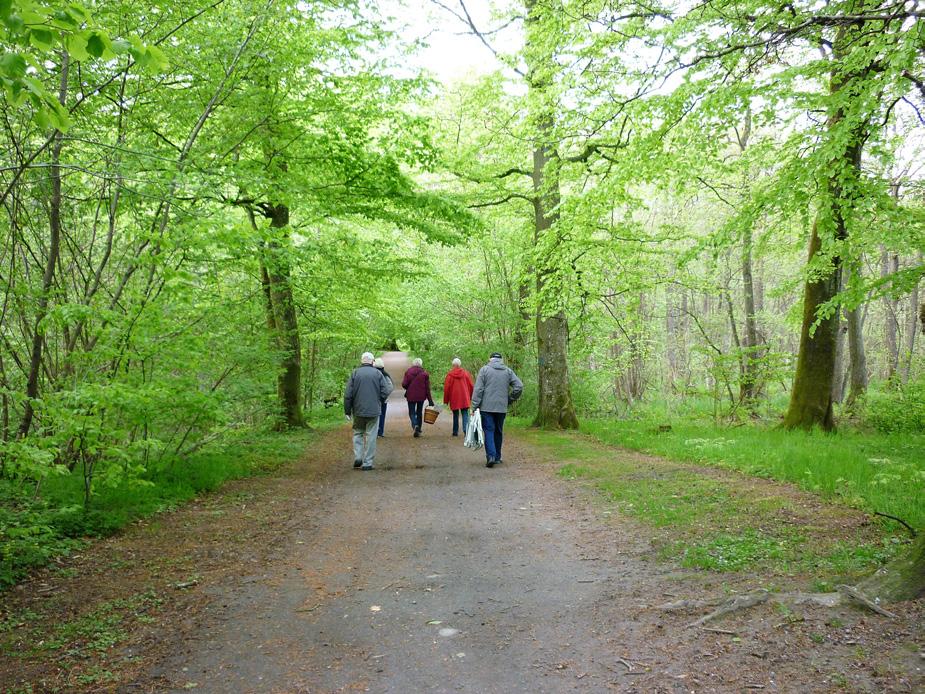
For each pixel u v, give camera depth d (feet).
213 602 13.50
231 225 21.04
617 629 11.57
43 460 15.62
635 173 23.82
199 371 26.86
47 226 22.57
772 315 73.82
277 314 43.47
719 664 9.77
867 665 9.12
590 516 20.51
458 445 42.63
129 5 21.26
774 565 13.78
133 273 22.30
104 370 20.86
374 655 10.99
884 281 22.48
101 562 15.74
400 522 21.27
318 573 15.72
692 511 19.08
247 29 26.76
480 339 73.56
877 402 44.96
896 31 18.39
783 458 24.40
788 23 19.98
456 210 40.57
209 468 27.55
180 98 27.17
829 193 22.15
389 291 64.34
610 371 67.82
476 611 12.99
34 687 9.58
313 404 70.85
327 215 36.47
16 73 8.63
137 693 9.58
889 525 15.12
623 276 42.37
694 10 20.56
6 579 13.69
